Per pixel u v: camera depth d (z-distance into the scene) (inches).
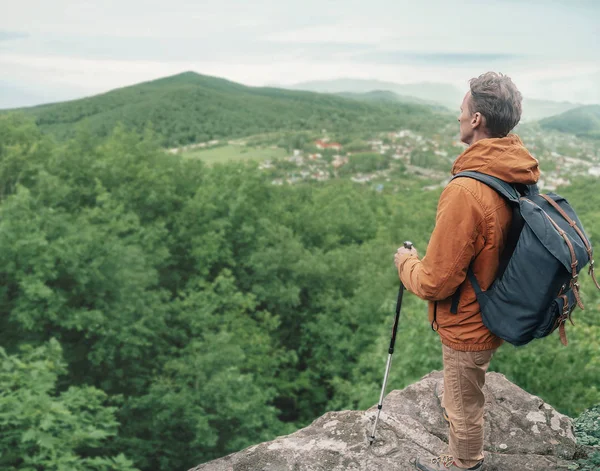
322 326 1117.7
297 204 1834.4
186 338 916.0
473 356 84.7
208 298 1034.1
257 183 1584.6
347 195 2527.1
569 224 77.4
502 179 77.3
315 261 1273.4
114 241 804.6
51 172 1153.4
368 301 1101.7
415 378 454.9
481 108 78.3
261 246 1294.3
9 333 671.8
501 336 78.4
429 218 2172.7
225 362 738.8
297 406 1056.8
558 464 106.6
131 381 742.5
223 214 1359.5
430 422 119.8
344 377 1055.6
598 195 2915.8
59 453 371.9
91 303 747.4
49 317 652.7
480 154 77.9
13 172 1192.8
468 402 90.9
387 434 115.6
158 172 1293.1
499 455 109.0
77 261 691.4
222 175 1588.3
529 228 75.5
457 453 96.7
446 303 83.8
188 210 1245.7
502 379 133.3
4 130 1304.1
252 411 732.0
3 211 703.7
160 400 669.9
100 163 1176.2
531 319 75.4
